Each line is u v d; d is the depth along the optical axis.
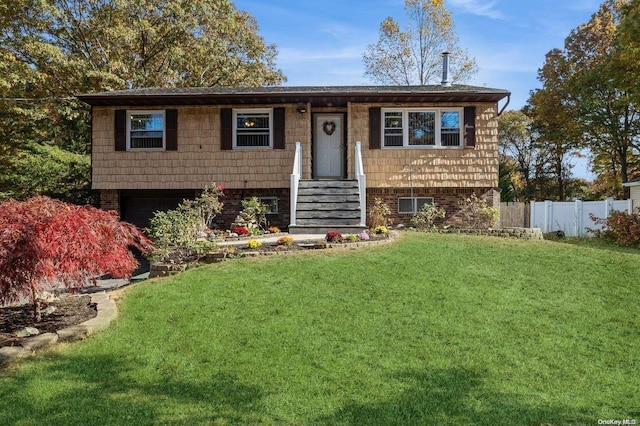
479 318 5.79
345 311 5.92
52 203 5.71
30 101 19.47
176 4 22.80
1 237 4.90
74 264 5.30
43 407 3.69
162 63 24.59
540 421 3.64
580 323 5.79
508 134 36.59
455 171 14.31
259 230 12.40
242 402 3.82
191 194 15.07
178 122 14.62
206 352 4.75
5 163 20.25
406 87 15.50
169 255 8.69
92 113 14.68
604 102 25.78
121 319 5.67
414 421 3.60
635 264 8.60
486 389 4.12
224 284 6.95
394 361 4.62
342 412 3.71
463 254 8.95
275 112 14.55
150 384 4.10
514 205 19.81
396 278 7.27
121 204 15.18
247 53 27.73
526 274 7.81
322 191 12.94
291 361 4.57
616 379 4.40
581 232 17.58
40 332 5.21
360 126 14.45
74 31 21.33
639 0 18.28
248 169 14.57
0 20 18.89
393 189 14.57
